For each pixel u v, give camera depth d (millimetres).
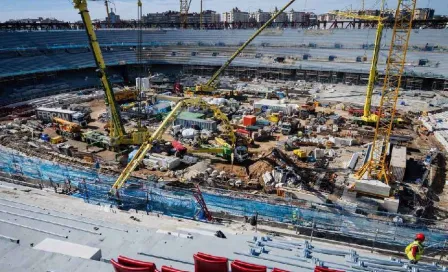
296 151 64562
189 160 62219
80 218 23719
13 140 71438
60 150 67375
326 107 103875
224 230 30203
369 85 83250
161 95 108562
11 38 128750
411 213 45781
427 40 144500
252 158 64562
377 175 50344
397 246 33500
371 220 38375
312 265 18125
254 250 19078
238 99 114250
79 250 16547
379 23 78562
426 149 70000
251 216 37875
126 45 162000
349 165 59875
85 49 148125
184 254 18125
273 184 53562
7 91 113125
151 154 62969
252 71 150125
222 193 49531
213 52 164250
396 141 72875
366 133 78562
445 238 35094
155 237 20266
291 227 36625
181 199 42875
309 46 160625
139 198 43656
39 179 50094
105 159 65188
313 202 45094
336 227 36969
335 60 144750
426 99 109750
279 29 175625
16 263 14766
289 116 90438
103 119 89688
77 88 126250
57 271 14281
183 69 158375
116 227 21906
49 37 140000
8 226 21438
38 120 87062
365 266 18844
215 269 14234
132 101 108250
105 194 45750
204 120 80938
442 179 56969
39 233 20578
